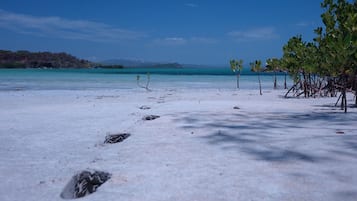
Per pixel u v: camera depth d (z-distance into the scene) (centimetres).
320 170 349
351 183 306
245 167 378
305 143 483
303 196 282
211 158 428
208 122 759
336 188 296
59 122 869
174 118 848
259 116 867
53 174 404
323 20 1352
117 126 788
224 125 705
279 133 584
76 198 322
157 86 2998
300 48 1975
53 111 1116
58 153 524
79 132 718
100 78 4541
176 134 621
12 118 947
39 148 565
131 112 1070
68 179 378
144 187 329
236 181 331
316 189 296
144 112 1052
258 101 1465
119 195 311
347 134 547
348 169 347
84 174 376
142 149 509
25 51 16800
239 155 435
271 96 1902
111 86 2875
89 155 500
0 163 464
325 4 1342
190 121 785
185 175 361
